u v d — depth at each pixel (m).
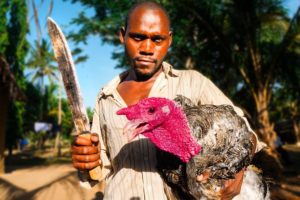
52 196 8.09
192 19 11.35
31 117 30.59
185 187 1.83
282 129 26.86
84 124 1.85
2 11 18.20
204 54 12.38
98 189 8.21
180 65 15.32
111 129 2.03
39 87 31.36
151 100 1.67
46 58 30.02
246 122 2.02
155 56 1.96
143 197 1.91
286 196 6.27
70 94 1.86
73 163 1.87
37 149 33.25
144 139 1.95
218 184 1.84
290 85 12.88
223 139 1.82
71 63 1.86
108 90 2.09
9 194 8.59
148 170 1.93
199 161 1.78
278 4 11.80
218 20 11.54
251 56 11.66
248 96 12.91
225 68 12.59
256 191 2.16
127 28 1.99
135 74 2.10
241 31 11.55
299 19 11.35
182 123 1.69
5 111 13.84
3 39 18.33
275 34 13.24
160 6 1.99
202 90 2.06
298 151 22.44
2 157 13.46
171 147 1.69
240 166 1.89
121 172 1.98
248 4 11.15
